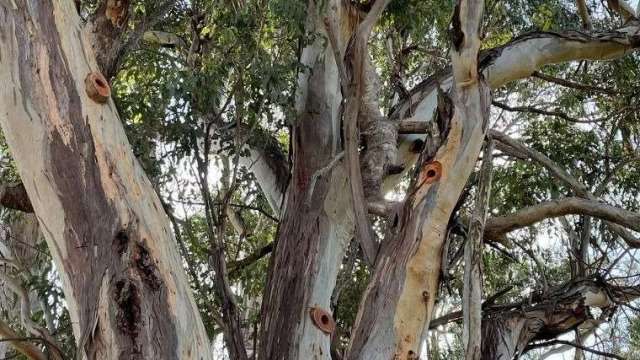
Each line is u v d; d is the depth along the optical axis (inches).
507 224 223.8
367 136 241.9
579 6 303.3
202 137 276.2
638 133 354.9
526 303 276.7
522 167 328.5
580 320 271.6
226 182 311.7
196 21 280.2
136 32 253.4
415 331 171.0
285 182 282.2
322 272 232.4
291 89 255.6
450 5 292.2
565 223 325.7
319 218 239.1
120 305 137.5
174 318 140.6
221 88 268.4
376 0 236.8
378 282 175.3
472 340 171.8
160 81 272.7
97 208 145.1
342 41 265.6
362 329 172.2
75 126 150.7
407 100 271.6
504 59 252.2
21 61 154.6
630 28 273.9
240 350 244.1
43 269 284.2
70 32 159.8
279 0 242.8
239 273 309.9
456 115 183.0
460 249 232.8
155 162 253.4
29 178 149.6
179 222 286.5
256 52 252.2
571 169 340.2
